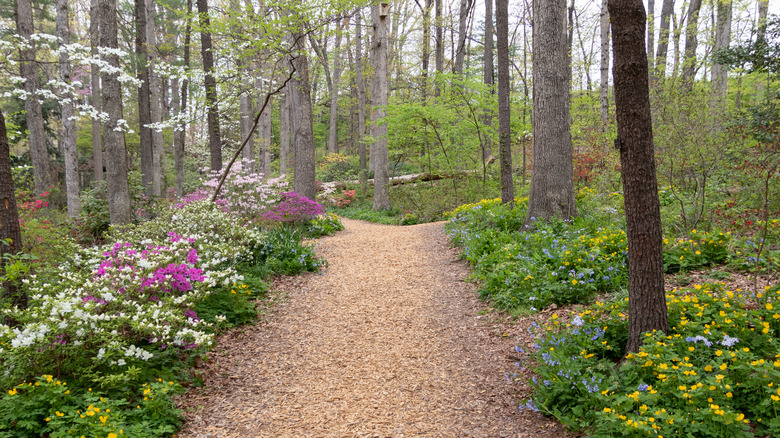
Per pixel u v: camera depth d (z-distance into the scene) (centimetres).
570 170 877
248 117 2109
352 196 2000
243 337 553
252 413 389
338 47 2627
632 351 366
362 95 2334
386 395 416
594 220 815
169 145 2945
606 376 347
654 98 882
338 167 2578
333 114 2817
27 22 1421
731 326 345
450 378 438
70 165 1402
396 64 2856
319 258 883
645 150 358
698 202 735
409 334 554
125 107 2544
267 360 496
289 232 982
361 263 880
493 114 1616
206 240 762
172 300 472
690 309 380
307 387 436
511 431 341
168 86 2925
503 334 513
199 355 473
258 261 801
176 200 1274
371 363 484
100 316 394
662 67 1109
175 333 442
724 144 689
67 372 387
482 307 608
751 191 637
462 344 511
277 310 642
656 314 361
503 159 1094
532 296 554
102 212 1016
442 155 1728
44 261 623
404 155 2061
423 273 796
